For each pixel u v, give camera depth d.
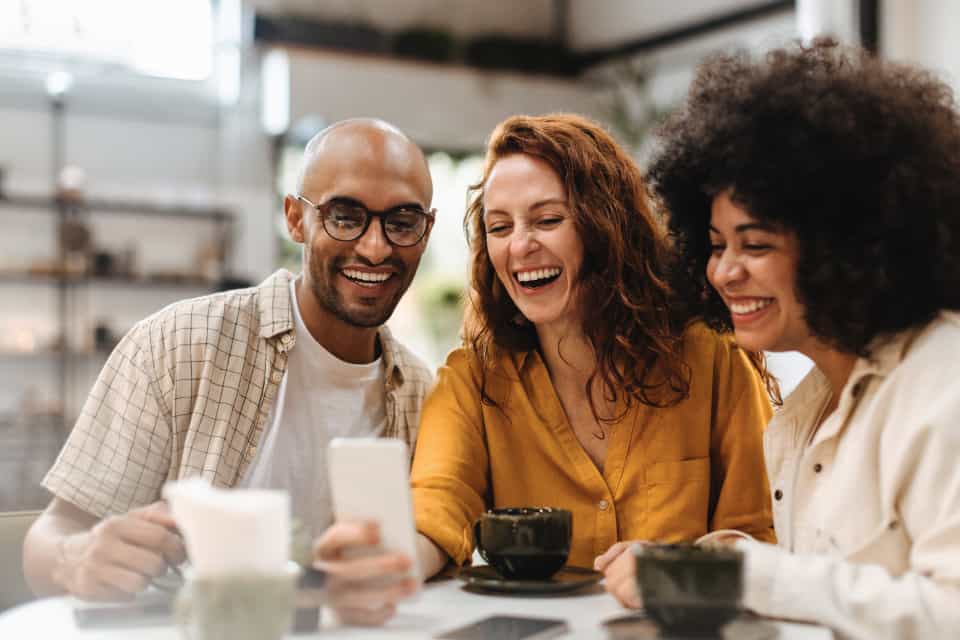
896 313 1.23
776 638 1.07
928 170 1.21
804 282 1.24
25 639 1.07
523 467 1.65
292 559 1.11
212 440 1.78
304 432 1.85
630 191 1.63
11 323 7.31
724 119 1.26
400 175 1.75
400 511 1.09
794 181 1.21
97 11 6.81
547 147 1.59
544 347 1.67
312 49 7.28
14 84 7.27
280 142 7.84
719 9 7.23
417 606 1.25
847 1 4.38
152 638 1.07
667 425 1.60
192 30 7.07
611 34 8.12
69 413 7.35
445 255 8.14
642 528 1.58
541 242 1.58
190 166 7.71
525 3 8.38
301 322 1.87
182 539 1.24
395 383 1.92
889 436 1.17
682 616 1.04
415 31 7.54
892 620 1.07
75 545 1.32
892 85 1.26
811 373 1.39
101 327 7.35
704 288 1.54
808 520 1.28
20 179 7.30
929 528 1.12
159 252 7.65
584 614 1.20
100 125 7.50
